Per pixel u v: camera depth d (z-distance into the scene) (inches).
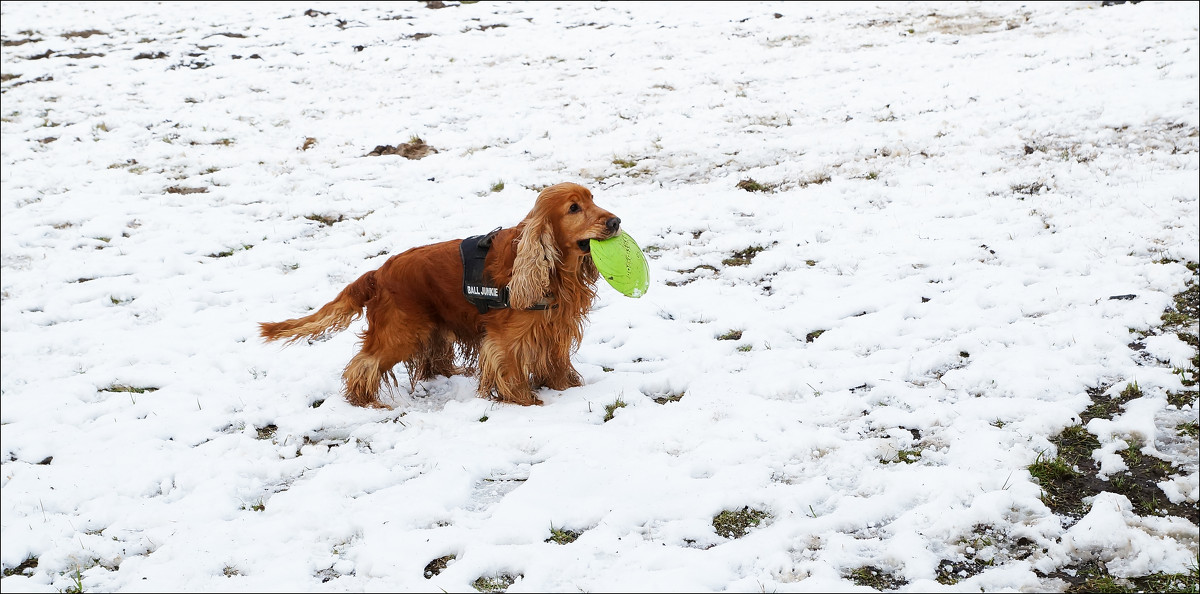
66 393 253.0
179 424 230.7
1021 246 301.4
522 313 220.7
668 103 519.8
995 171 374.3
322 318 236.2
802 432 203.0
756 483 185.6
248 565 169.8
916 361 233.5
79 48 733.3
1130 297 255.0
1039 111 436.5
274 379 256.4
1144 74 467.8
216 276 340.5
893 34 629.9
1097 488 177.3
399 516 180.9
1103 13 617.6
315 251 359.9
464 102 550.0
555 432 211.0
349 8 836.0
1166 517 166.1
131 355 277.3
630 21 740.0
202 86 615.2
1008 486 176.2
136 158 487.2
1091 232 303.6
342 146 489.4
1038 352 229.6
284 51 698.2
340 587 160.6
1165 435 191.3
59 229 397.1
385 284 229.6
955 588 151.3
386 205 406.3
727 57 608.1
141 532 185.5
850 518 170.9
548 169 437.1
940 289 280.4
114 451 219.1
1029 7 671.1
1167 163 355.3
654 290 301.1
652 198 389.7
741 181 399.9
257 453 215.0
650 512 177.3
